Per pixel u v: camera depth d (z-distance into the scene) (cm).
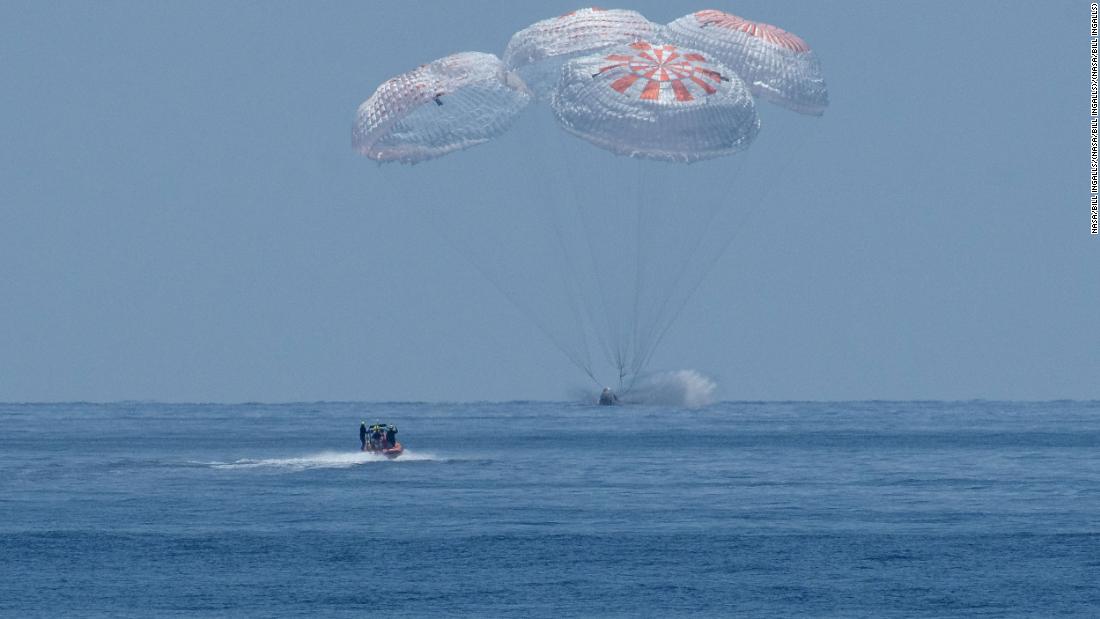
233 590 15262
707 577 15850
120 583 15625
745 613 14250
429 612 14300
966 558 16875
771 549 17462
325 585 15488
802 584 15500
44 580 15788
